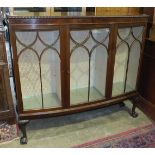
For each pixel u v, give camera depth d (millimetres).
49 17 1279
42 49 1407
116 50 1599
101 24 1430
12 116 1689
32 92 1576
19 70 1416
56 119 1878
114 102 1754
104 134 1688
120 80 1806
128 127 1783
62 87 1504
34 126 1776
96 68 1667
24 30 1271
